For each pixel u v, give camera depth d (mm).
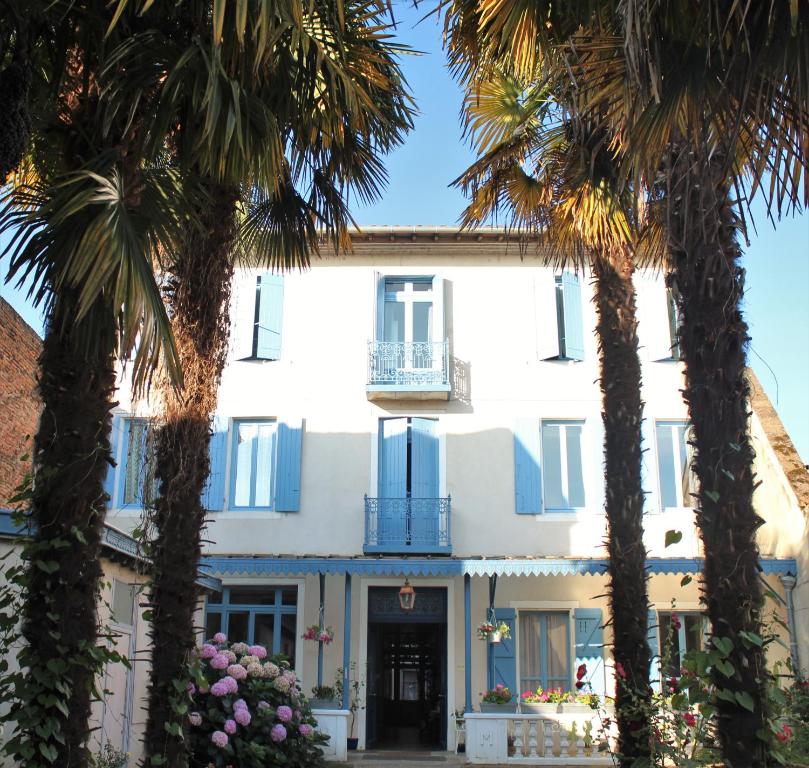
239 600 17531
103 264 5148
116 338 5660
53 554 5324
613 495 8359
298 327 18625
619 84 5402
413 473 17875
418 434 18047
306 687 16844
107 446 5602
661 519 17453
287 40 6637
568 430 18312
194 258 7180
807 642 14703
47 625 5254
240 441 18281
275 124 6242
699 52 4992
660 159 5672
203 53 5652
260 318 18609
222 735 11234
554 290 18688
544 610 17297
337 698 16172
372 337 18531
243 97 6051
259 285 18781
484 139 10039
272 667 12727
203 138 5715
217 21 5082
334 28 6980
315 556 15836
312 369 18406
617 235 8750
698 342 5477
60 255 5543
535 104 9523
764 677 5027
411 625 19297
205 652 12133
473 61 7469
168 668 6574
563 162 9398
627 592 8039
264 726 12195
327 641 15969
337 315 18688
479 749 14250
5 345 14266
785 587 15352
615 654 7945
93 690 5426
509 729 14391
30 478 5645
